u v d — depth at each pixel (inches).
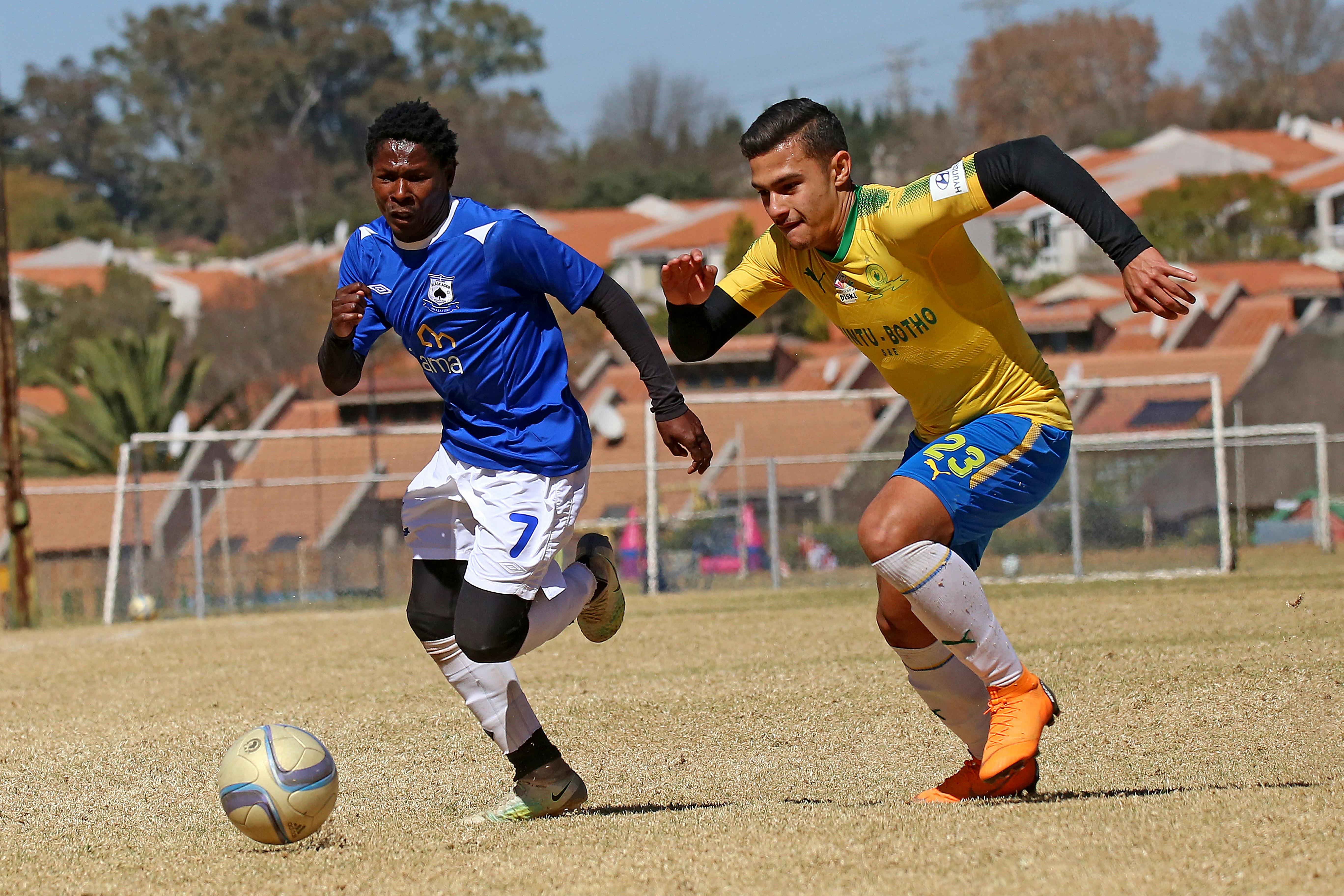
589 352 3735.2
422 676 898.1
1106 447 1665.8
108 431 3078.2
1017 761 420.2
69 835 480.4
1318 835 347.3
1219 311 3880.4
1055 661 791.1
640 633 1111.0
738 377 3708.2
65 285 6392.7
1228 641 840.9
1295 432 1945.1
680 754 600.7
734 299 473.4
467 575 442.3
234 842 443.8
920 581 419.5
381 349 3715.6
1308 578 1389.0
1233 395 2689.5
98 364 3238.2
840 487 2342.5
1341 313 3580.2
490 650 436.8
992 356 438.9
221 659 1083.3
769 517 1878.7
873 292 434.6
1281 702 637.3
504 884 353.7
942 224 412.8
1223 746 553.3
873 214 428.1
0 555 2541.8
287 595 1849.2
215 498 2554.1
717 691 753.6
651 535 1760.6
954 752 573.9
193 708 800.9
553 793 459.2
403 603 1768.0
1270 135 7293.3
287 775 415.5
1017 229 5211.6
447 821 462.3
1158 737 579.5
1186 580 1505.9
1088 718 629.6
